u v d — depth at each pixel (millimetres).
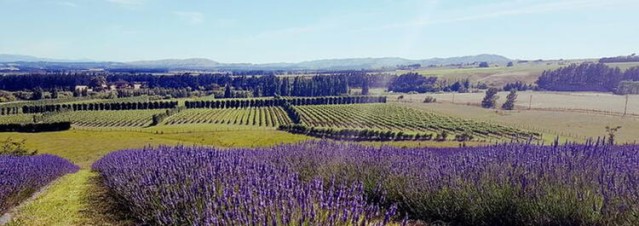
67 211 7926
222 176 5160
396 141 57531
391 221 4695
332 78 165875
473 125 82812
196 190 4988
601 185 4809
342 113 114562
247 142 59344
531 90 157500
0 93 150500
